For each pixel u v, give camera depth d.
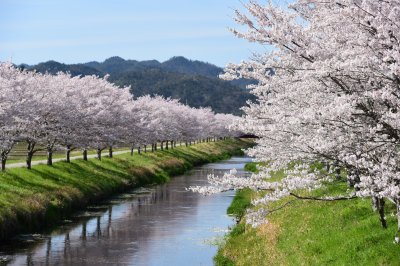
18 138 33.09
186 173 65.31
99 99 49.19
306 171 12.38
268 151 13.83
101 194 41.34
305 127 11.65
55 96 39.94
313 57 11.22
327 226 18.47
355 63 9.41
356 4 9.88
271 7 11.42
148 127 68.38
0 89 32.88
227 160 94.75
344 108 9.43
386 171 9.96
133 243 27.34
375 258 13.55
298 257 16.88
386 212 17.00
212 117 139.12
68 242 27.20
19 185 32.81
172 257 24.39
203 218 34.53
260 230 23.39
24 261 23.17
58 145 42.69
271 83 12.61
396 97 9.92
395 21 9.22
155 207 38.91
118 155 61.88
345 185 23.45
